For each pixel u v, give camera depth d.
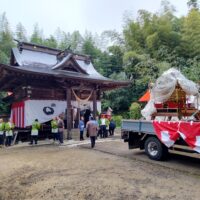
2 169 8.36
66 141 15.33
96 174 7.33
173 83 9.25
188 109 9.39
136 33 30.58
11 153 11.76
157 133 9.05
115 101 29.28
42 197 5.61
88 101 20.36
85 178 6.93
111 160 9.29
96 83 18.11
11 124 15.59
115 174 7.31
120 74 30.69
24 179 7.07
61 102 18.61
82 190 5.96
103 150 11.52
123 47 33.66
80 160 9.33
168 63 25.77
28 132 16.67
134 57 28.58
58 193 5.81
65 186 6.27
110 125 17.42
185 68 24.12
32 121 17.02
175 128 8.37
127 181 6.62
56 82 17.69
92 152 11.15
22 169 8.24
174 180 6.71
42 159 9.74
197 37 25.48
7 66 14.30
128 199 5.39
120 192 5.81
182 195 5.60
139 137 10.37
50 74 15.45
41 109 17.56
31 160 9.62
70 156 10.18
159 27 27.72
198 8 29.38
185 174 7.32
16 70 14.49
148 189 5.99
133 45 30.39
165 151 9.06
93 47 39.75
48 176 7.23
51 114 17.95
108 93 29.55
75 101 19.48
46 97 17.94
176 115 9.32
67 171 7.75
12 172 7.92
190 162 8.87
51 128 16.83
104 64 35.09
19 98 18.67
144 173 7.43
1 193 6.02
